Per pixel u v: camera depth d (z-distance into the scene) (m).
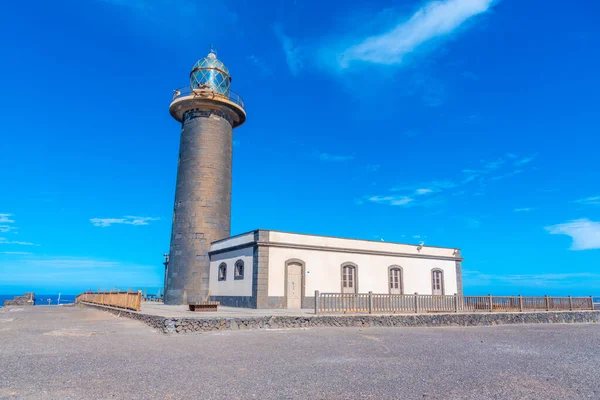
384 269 27.34
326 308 18.66
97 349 11.36
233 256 25.83
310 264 24.58
